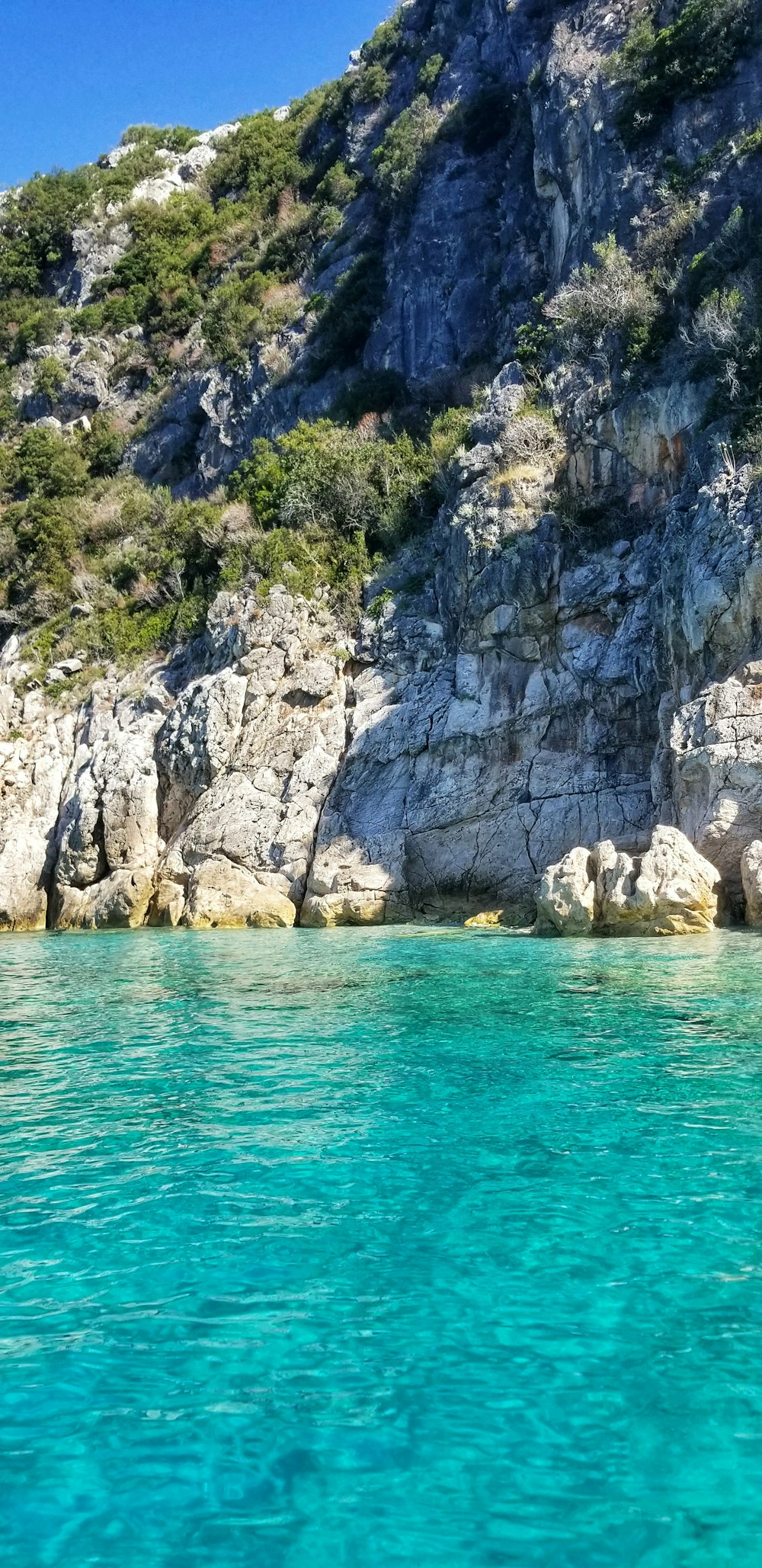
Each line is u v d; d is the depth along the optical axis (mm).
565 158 35812
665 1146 7105
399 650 29016
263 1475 3885
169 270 59906
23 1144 7539
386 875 25281
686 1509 3650
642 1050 9734
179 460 51719
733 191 28828
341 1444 4051
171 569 38875
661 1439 4012
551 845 24125
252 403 47719
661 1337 4715
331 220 51062
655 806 22203
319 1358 4617
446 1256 5547
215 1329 4875
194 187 65375
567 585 25750
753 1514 3625
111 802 30016
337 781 27500
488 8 46406
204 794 28984
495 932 20906
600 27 36469
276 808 27766
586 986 13023
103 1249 5723
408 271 43000
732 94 31031
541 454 28281
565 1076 8945
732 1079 8695
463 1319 4906
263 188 59750
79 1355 4684
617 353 28328
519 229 40250
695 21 31750
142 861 29453
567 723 25125
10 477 53062
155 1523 3656
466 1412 4199
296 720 28859
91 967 18141
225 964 17531
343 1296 5160
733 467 22453
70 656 38625
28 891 31938
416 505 33719
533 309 37562
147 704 32969
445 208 43031
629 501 26609
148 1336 4832
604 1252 5551
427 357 41156
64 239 66625
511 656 26188
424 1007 12320
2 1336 4832
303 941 21188
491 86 43750
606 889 18312
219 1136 7629
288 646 29844
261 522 36188
